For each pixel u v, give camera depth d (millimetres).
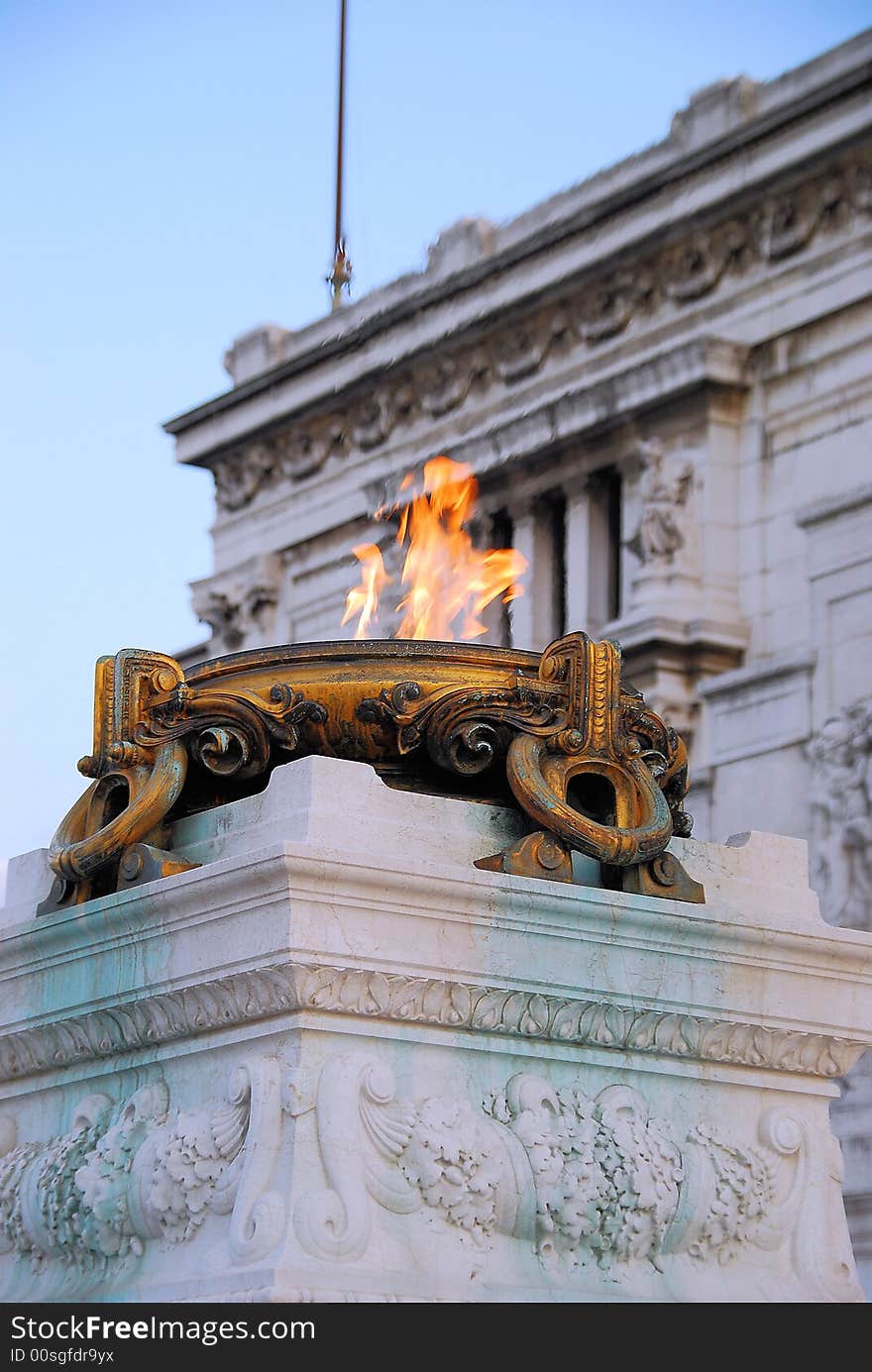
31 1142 10414
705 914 9938
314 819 9289
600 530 45156
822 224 42375
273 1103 9047
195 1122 9344
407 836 9531
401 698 9906
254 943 9094
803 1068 10328
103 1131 9867
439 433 49312
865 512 40531
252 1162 8992
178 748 10047
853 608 40250
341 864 9008
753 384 43312
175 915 9492
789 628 41906
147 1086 9758
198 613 55250
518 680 10086
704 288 44344
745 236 43562
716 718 41969
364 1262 8883
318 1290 8648
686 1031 9945
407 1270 8977
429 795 9805
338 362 51781
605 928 9703
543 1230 9398
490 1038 9516
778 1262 10086
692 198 43969
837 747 39156
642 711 10422
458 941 9336
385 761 10070
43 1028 10227
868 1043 10438
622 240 45188
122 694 10195
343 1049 9141
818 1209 10219
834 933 10273
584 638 10141
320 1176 8938
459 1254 9164
